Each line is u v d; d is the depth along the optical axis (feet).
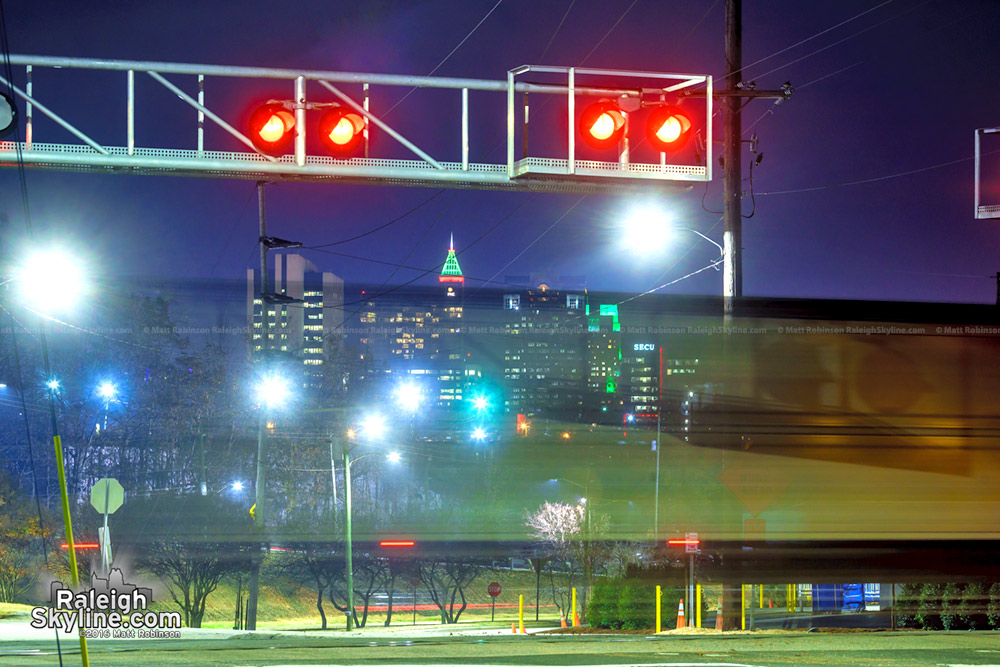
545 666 49.55
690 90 53.01
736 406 67.26
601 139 51.16
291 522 217.15
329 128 50.60
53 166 51.75
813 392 65.26
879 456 63.41
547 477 273.33
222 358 251.80
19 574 166.81
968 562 61.98
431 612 254.47
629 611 106.11
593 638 73.97
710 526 74.18
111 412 248.52
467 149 53.72
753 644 62.54
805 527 64.23
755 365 67.62
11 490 186.60
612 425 253.24
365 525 225.76
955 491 62.59
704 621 104.17
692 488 86.48
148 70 51.01
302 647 66.85
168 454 251.19
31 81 50.80
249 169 51.98
